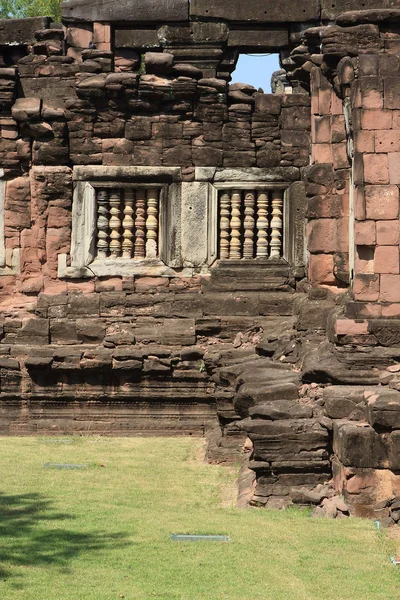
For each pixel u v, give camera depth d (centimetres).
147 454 1995
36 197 2362
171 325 2298
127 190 2366
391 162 1828
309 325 2089
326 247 2144
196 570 1270
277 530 1433
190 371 2236
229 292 2350
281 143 2353
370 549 1356
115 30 2472
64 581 1227
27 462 1892
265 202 2359
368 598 1190
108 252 2377
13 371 2247
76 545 1359
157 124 2353
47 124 2353
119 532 1419
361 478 1500
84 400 2252
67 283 2362
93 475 1788
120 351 2225
